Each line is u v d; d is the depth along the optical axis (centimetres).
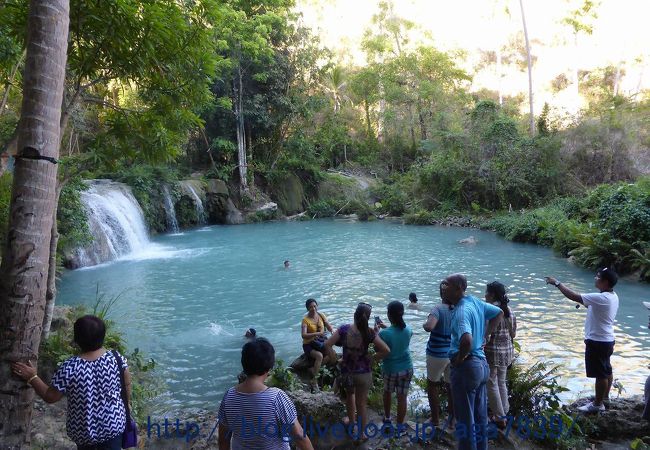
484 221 2522
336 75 4347
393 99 3803
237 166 3019
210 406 683
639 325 1019
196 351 906
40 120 391
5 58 699
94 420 317
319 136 3781
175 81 755
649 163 2588
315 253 1902
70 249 1641
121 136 766
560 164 2662
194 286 1406
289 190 3222
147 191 2453
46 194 398
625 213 1553
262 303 1224
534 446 491
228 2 2745
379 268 1609
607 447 499
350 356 504
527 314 1099
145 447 496
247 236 2392
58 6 396
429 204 2936
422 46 3891
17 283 387
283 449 306
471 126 2917
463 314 417
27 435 392
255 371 311
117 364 336
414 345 913
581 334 962
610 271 548
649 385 460
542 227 2039
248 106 2983
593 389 720
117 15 612
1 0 629
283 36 3036
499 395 496
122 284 1438
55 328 820
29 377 370
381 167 3953
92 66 666
